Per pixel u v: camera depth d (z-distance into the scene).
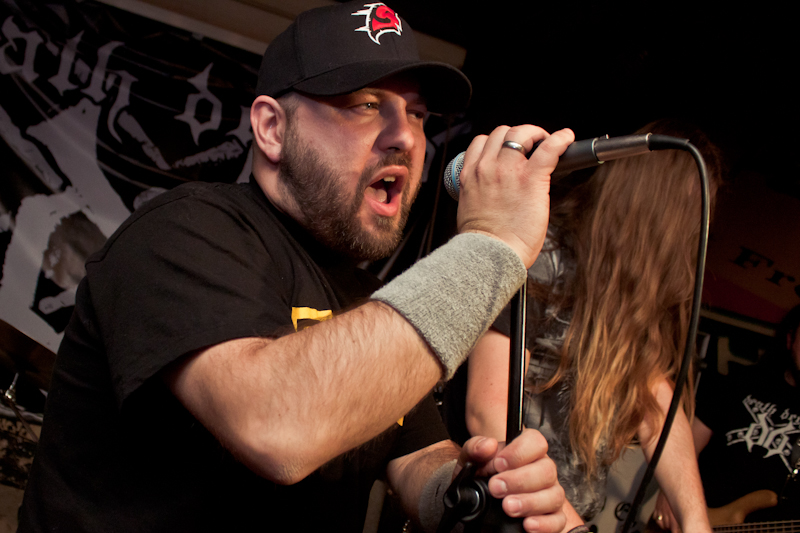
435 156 3.12
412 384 0.56
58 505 0.72
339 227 0.84
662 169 1.30
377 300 0.58
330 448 0.55
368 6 0.88
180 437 0.70
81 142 2.76
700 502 1.18
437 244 3.10
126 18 2.79
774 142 2.94
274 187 0.85
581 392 1.18
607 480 1.40
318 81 0.80
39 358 1.99
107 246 0.73
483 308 0.58
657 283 1.26
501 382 1.10
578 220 1.32
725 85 2.82
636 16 2.61
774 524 2.18
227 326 0.60
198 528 0.70
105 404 0.72
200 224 0.69
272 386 0.55
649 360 1.25
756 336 3.00
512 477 0.63
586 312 1.21
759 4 2.44
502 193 0.63
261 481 0.75
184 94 2.86
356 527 0.90
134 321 0.62
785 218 3.01
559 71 2.99
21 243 2.68
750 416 2.34
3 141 2.67
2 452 2.55
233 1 2.82
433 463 0.94
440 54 3.03
